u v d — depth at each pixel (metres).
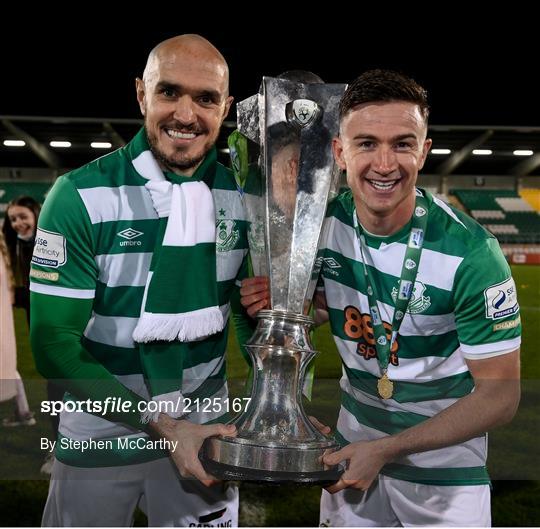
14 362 2.57
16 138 9.28
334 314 1.28
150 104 1.09
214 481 1.10
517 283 9.82
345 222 1.24
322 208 1.11
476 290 1.15
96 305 1.20
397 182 1.06
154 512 1.29
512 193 14.50
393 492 1.32
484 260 1.15
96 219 1.13
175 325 1.12
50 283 1.13
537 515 1.83
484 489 1.32
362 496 1.34
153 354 1.16
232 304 1.34
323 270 1.26
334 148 1.12
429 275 1.18
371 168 1.05
